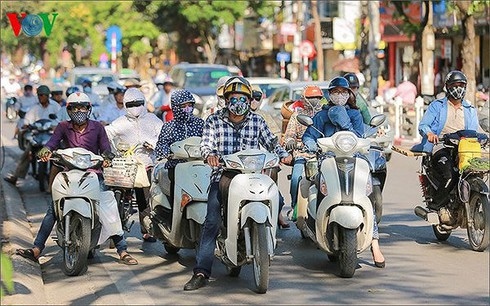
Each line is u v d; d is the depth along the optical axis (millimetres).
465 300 20062
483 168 24375
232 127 21297
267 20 140500
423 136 26141
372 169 24469
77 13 140500
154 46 151000
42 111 41094
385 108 68188
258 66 148125
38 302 20219
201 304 20141
